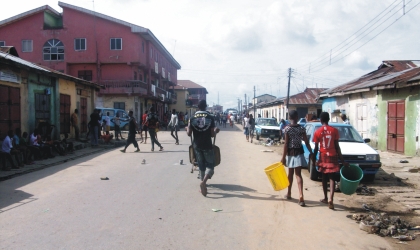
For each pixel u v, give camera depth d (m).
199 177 8.68
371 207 6.83
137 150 15.47
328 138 6.75
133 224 5.46
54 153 13.88
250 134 23.09
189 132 7.50
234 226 5.47
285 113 42.06
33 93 14.51
